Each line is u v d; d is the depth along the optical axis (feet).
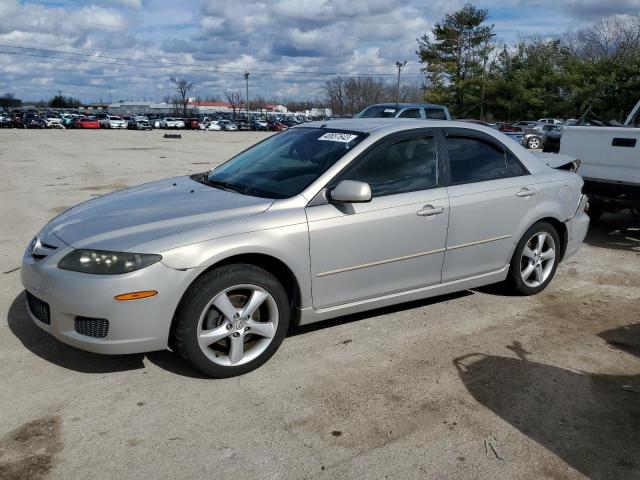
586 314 15.48
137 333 10.57
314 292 12.40
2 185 38.70
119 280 10.28
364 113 47.65
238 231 11.21
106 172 48.01
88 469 8.75
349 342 13.33
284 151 14.49
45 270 10.85
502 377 11.87
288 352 12.75
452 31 152.76
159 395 10.86
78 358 12.25
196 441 9.48
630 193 21.98
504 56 150.00
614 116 115.34
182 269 10.61
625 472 9.00
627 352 13.19
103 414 10.20
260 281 11.48
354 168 12.88
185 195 13.10
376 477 8.73
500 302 16.21
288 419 10.18
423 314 15.14
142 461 8.96
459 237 14.35
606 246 23.20
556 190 16.38
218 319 11.32
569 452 9.46
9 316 14.37
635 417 10.51
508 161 15.75
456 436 9.80
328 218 12.22
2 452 9.11
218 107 504.02
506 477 8.81
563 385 11.60
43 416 10.11
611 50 152.87
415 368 12.16
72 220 12.20
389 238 13.08
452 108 155.74
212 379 11.49
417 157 13.94
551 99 138.92
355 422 10.14
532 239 16.30
